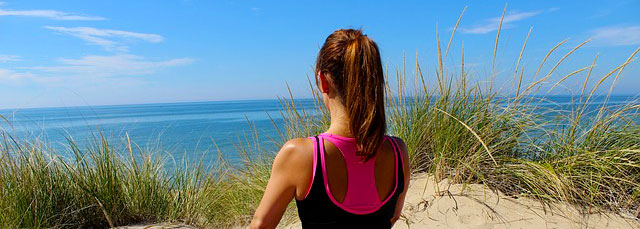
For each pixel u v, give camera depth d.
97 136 4.09
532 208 2.96
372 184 1.10
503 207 2.99
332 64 1.10
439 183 3.42
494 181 3.32
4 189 3.22
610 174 3.17
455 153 3.59
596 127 3.38
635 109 3.29
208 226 4.04
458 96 3.90
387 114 4.03
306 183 1.05
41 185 3.33
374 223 1.11
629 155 3.30
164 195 3.97
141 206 3.73
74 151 3.61
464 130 3.68
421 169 3.83
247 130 30.50
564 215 2.86
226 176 4.95
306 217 1.08
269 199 1.09
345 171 1.06
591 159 3.19
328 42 1.15
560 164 3.35
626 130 3.38
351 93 1.04
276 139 4.95
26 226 3.14
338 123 1.10
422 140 3.93
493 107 3.73
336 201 1.05
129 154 4.00
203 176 4.74
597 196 3.04
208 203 4.30
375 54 1.06
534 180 3.18
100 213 3.51
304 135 4.50
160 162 4.32
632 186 3.12
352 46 1.06
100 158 3.67
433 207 3.08
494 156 3.51
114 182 3.64
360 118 1.03
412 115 4.03
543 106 3.61
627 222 2.76
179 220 3.88
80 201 3.47
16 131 3.65
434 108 3.79
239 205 4.46
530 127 3.58
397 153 1.19
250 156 5.00
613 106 3.40
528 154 3.66
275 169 1.09
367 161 1.08
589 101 3.46
